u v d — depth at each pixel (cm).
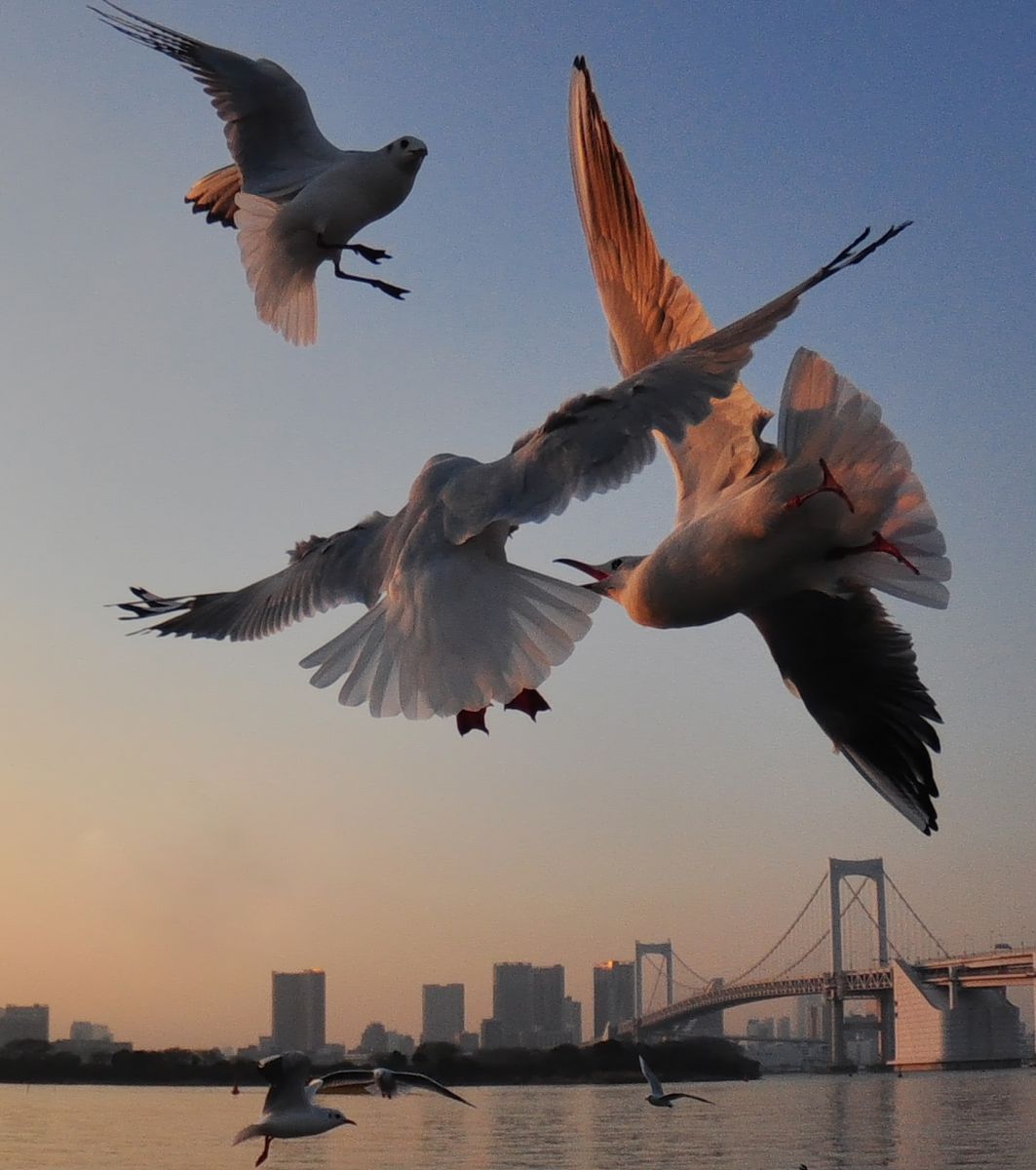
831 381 457
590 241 541
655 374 317
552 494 313
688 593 466
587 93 534
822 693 508
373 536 376
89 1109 5984
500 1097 7431
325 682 331
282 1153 3722
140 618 400
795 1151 3678
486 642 326
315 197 571
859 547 453
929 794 493
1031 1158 3453
